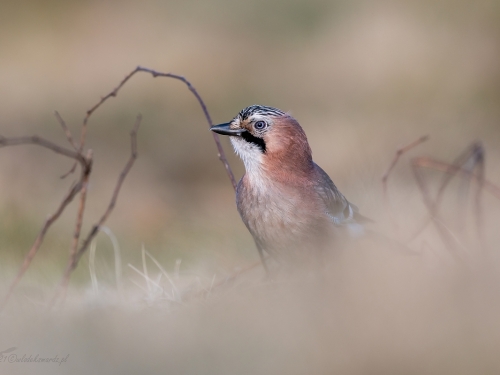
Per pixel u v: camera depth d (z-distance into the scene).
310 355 5.34
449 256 7.96
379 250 8.07
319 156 19.62
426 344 5.25
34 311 7.70
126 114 27.78
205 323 6.12
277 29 31.59
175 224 14.97
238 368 5.30
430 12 28.12
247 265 10.28
